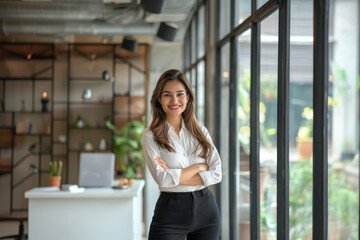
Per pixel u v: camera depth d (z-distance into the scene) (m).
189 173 2.44
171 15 6.22
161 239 2.46
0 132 8.34
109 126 8.16
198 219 2.48
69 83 8.62
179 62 8.69
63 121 8.59
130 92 8.67
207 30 5.46
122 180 4.92
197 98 6.68
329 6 2.16
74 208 4.31
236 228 4.56
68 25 6.71
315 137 2.28
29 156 8.45
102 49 8.66
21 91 8.50
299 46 2.64
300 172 2.60
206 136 2.62
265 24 3.45
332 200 2.10
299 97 2.62
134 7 6.23
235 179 4.57
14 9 6.00
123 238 4.35
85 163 4.70
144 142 2.53
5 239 6.26
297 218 2.70
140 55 8.69
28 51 8.47
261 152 3.59
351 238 1.57
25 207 8.38
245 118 4.12
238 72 4.44
